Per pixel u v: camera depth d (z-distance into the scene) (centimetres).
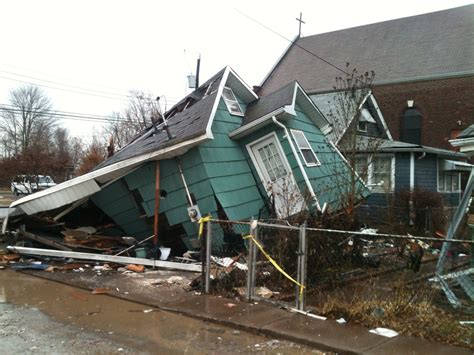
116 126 5016
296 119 1323
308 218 861
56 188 1095
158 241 1098
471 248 906
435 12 3119
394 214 1470
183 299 705
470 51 2738
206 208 1039
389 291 719
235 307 661
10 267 960
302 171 1119
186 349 510
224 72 1291
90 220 1263
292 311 639
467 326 573
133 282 819
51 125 6856
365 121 2141
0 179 3578
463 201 888
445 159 2041
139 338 544
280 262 751
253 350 511
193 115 1223
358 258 887
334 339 529
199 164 1047
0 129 6662
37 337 543
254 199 1166
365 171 1143
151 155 1044
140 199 1123
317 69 3234
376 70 2984
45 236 1181
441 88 2725
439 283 756
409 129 2842
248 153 1218
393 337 537
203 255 753
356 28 3400
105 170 1059
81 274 889
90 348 509
